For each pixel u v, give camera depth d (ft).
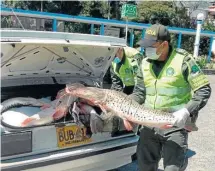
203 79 9.92
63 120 10.91
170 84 10.24
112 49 12.45
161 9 106.83
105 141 11.60
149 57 10.25
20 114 10.87
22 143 9.80
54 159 10.11
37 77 12.89
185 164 10.62
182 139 10.25
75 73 13.60
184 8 113.29
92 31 58.03
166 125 9.64
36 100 11.94
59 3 107.65
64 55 12.13
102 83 13.99
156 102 10.48
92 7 108.58
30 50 10.97
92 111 11.07
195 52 47.52
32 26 52.34
